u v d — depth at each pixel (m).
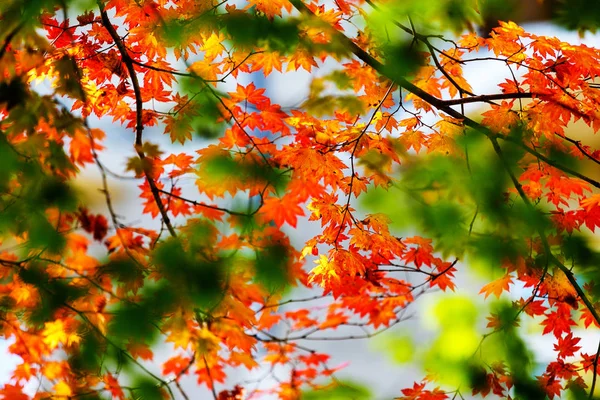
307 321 5.61
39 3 3.55
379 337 5.43
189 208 4.85
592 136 6.44
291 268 4.19
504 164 3.83
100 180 5.15
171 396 4.05
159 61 4.34
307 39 3.84
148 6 3.87
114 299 4.12
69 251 4.42
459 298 4.10
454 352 4.03
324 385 5.45
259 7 3.81
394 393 6.12
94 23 4.21
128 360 4.10
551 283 4.07
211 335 3.98
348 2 4.22
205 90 4.22
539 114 3.98
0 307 4.04
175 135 4.28
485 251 3.78
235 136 4.36
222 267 3.64
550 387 4.04
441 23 3.80
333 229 4.16
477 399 4.57
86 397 4.08
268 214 4.48
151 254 3.76
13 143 3.78
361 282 4.52
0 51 3.60
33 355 4.45
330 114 4.50
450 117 4.18
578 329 5.98
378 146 4.10
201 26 3.76
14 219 3.70
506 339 3.99
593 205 3.99
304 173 4.11
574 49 3.91
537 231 3.81
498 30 4.02
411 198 4.01
